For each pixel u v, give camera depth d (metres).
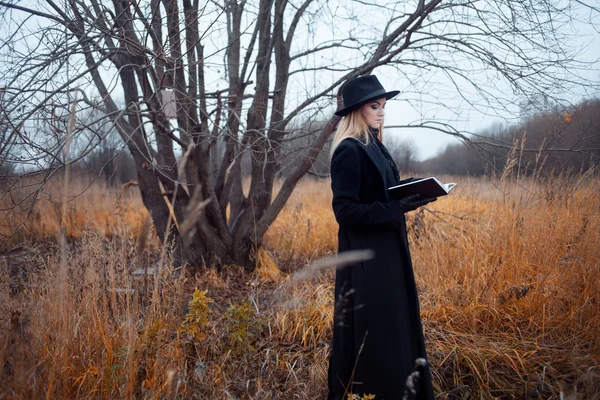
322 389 2.62
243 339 2.80
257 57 5.39
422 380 2.04
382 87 2.22
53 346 2.29
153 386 2.06
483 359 2.80
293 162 5.60
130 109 4.27
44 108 3.14
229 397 2.30
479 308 3.38
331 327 3.29
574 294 3.41
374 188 2.10
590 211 4.34
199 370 2.53
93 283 2.62
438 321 3.35
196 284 4.57
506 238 4.05
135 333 2.27
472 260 3.88
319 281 4.42
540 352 2.95
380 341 1.97
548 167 4.88
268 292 4.48
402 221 2.04
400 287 2.04
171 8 3.93
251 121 5.15
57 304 2.46
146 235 1.96
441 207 6.27
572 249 3.80
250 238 5.37
